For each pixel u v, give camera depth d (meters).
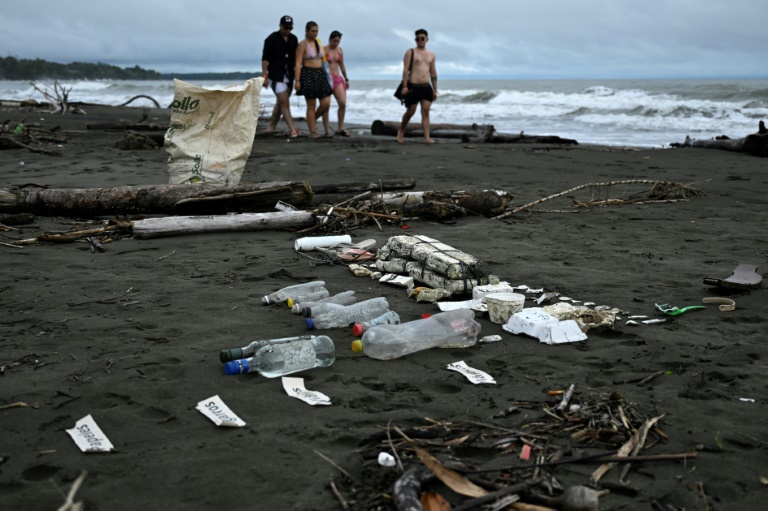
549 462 2.53
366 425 2.87
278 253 5.76
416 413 2.98
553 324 3.86
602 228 6.96
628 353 3.69
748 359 3.60
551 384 3.29
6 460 2.58
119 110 27.02
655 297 4.66
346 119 28.55
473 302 4.39
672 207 8.17
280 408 3.02
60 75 163.50
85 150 13.16
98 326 4.00
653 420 2.83
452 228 6.88
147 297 4.55
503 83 87.31
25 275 5.03
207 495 2.36
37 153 12.45
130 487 2.41
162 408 3.00
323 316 4.03
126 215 6.86
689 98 37.06
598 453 2.65
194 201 6.91
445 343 3.75
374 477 2.46
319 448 2.67
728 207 8.20
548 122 27.45
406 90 15.19
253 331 3.95
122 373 3.36
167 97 52.69
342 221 6.77
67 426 2.84
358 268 5.18
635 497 2.38
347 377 3.36
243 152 7.46
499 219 7.36
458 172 10.84
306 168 10.88
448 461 2.54
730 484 2.45
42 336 3.84
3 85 95.19
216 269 5.25
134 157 12.15
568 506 2.19
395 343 3.61
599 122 26.86
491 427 2.81
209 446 2.69
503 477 2.47
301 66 15.35
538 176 10.59
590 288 4.85
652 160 12.88
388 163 11.74
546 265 5.47
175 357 3.55
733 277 4.92
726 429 2.84
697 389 3.24
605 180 10.29
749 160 12.97
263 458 2.60
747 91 35.38
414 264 4.94
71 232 6.19
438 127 18.95
